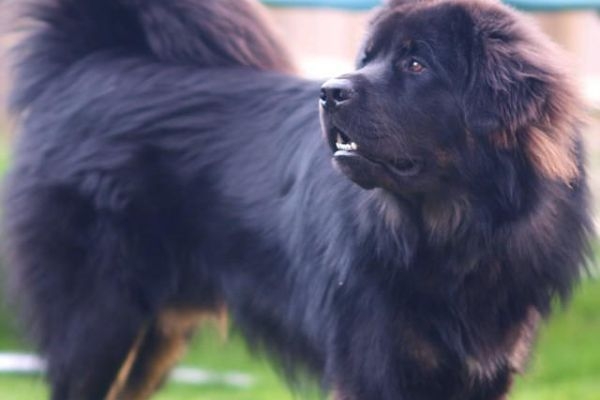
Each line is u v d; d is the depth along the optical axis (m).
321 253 6.80
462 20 6.20
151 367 8.26
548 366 10.99
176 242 7.66
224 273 7.54
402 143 6.18
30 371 10.80
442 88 6.19
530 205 6.28
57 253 7.81
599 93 12.74
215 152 7.52
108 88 7.79
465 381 6.63
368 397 6.60
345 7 11.55
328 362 6.86
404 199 6.36
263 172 7.32
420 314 6.47
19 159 8.01
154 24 7.91
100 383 7.88
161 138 7.62
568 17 14.27
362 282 6.54
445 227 6.37
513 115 6.01
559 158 6.17
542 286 6.58
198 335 8.71
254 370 11.52
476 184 6.25
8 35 8.29
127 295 7.70
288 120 7.32
